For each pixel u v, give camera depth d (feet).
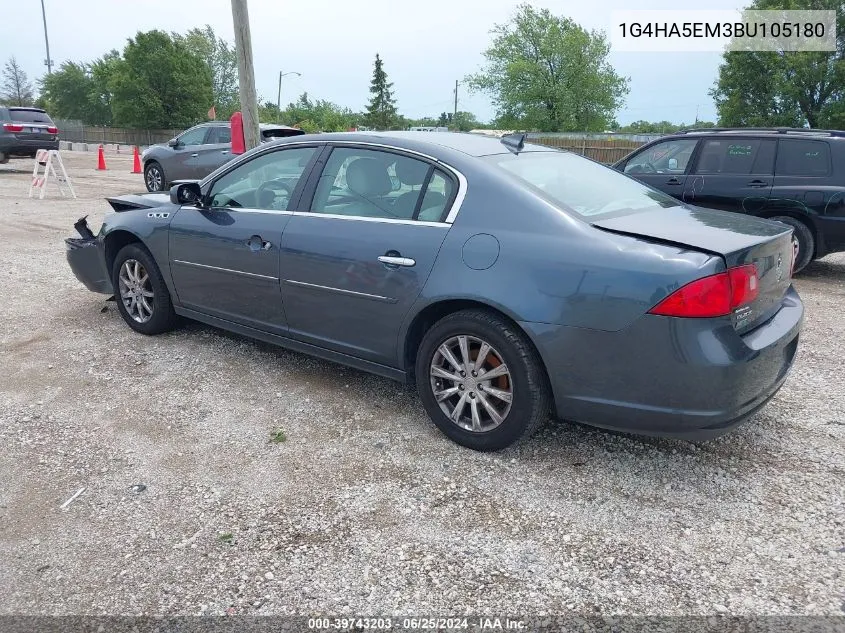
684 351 9.19
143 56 162.81
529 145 13.65
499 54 166.61
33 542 9.12
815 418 12.66
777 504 9.92
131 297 17.28
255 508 9.85
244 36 31.68
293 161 13.82
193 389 14.02
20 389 13.97
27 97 239.30
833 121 116.06
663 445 11.64
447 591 8.18
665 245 9.74
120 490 10.31
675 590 8.18
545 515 9.68
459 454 11.36
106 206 41.50
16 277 23.31
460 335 11.05
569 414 10.41
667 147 27.30
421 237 11.39
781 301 11.23
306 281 12.94
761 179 24.73
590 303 9.71
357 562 8.69
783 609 7.84
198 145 47.65
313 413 12.93
